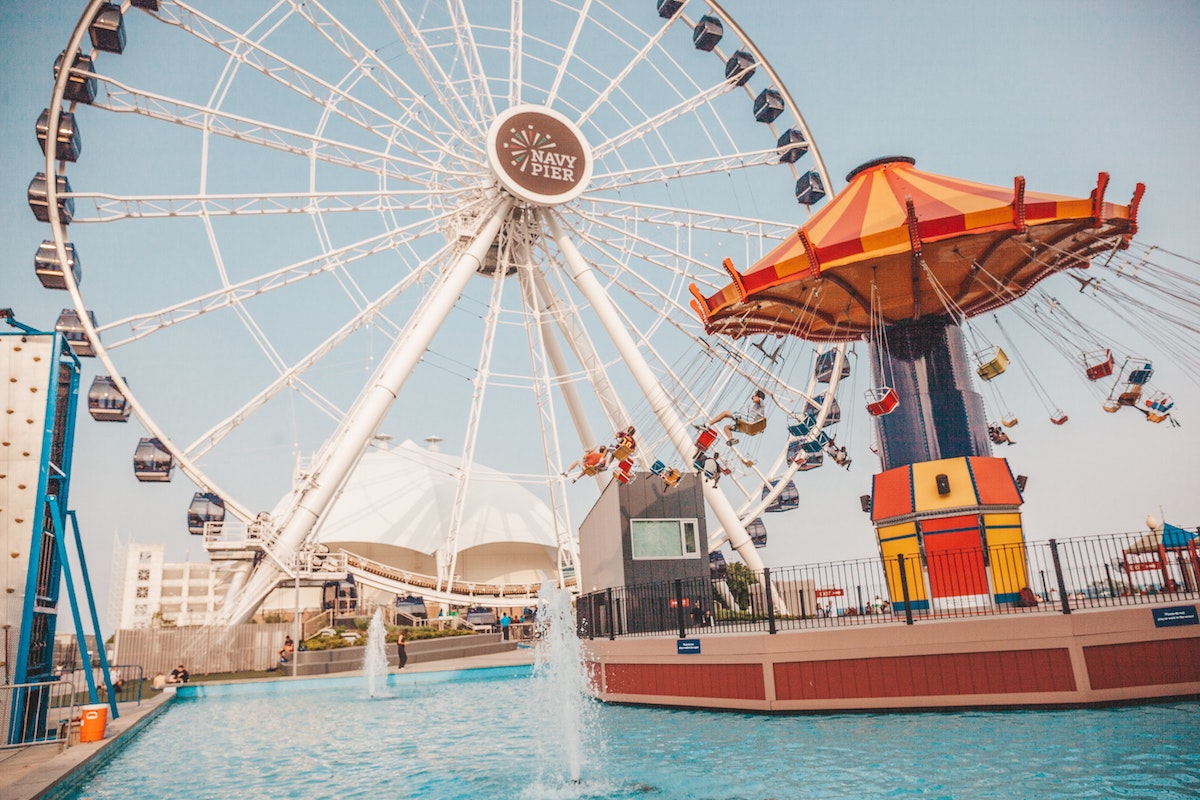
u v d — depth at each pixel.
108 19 30.67
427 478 71.00
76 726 13.77
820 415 39.66
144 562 120.94
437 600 51.47
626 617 22.17
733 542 38.03
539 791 9.93
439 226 39.69
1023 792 8.13
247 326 34.88
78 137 32.31
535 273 44.16
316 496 35.16
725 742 12.18
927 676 13.52
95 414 34.19
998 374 19.23
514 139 39.47
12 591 12.86
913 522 18.23
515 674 30.77
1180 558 16.14
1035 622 13.08
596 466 28.53
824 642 14.27
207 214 33.53
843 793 8.62
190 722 19.06
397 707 21.08
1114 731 10.75
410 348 36.28
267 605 59.72
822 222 20.52
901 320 21.83
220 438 35.53
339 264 36.00
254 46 32.97
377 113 36.12
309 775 11.75
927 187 19.81
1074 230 18.31
